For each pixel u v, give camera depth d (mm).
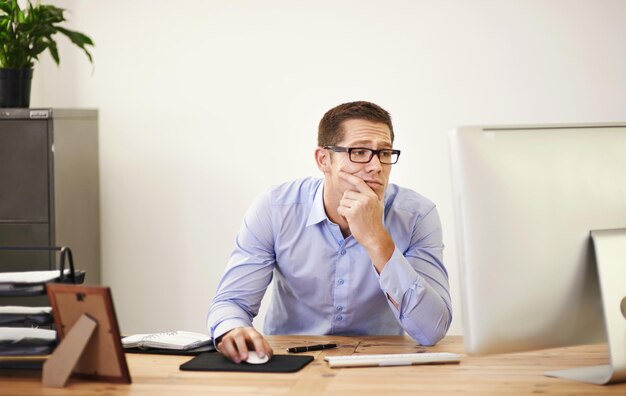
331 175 2334
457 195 1696
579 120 4422
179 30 4641
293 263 2543
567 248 1716
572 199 1719
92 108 4621
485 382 1749
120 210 4680
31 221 4012
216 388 1722
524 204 1692
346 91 4539
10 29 3990
